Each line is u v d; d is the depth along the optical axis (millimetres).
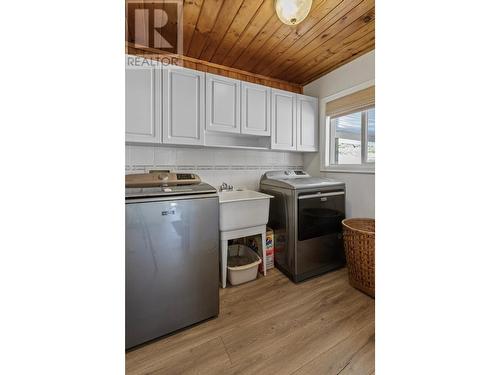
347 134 2455
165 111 1713
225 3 1427
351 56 2156
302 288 1874
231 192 2227
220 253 1924
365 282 1760
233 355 1179
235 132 2043
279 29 1710
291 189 1999
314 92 2676
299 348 1223
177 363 1133
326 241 2156
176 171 2055
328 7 1494
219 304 1593
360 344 1250
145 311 1242
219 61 2191
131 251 1197
